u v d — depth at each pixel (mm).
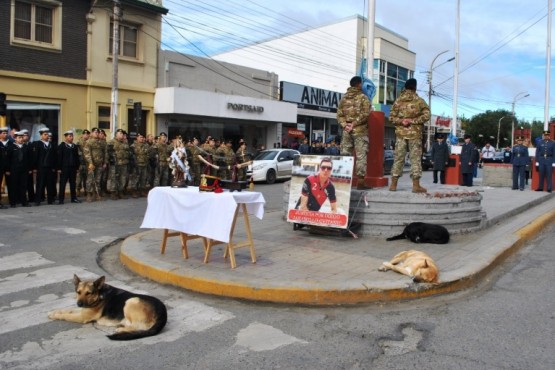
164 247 7367
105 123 21016
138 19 21844
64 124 19578
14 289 6121
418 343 4672
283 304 5711
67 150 13625
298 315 5387
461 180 19672
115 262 7582
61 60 19281
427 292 6074
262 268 6594
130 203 14086
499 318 5371
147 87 22469
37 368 4047
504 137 92375
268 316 5332
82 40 19922
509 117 91500
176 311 5426
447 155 18375
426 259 6246
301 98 32094
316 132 34500
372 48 12453
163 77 23219
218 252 7500
